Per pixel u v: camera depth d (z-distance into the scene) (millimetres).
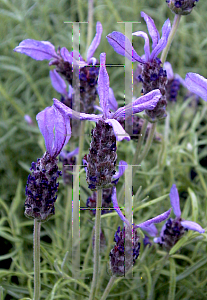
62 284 200
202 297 231
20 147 390
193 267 212
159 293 245
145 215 293
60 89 249
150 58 176
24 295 241
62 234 298
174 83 273
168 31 169
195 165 301
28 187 147
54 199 149
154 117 181
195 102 339
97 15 416
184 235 199
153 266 225
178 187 302
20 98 454
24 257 286
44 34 439
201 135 425
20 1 442
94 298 186
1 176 380
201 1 514
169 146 345
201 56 428
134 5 439
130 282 239
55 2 451
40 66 440
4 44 418
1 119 395
